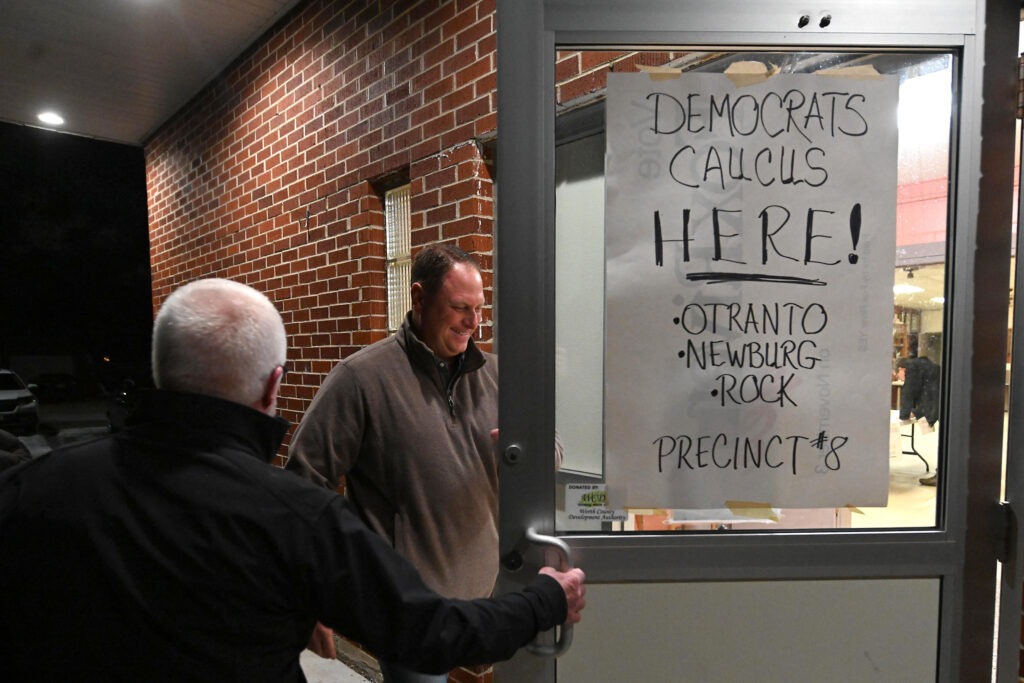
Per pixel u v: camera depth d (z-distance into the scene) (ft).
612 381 3.03
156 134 14.12
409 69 7.07
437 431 4.46
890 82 2.95
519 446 3.04
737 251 2.99
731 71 2.96
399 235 7.87
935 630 3.03
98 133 14.32
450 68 6.51
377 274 8.01
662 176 2.98
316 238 8.86
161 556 2.17
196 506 2.25
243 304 2.57
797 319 3.00
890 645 3.04
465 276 4.43
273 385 2.68
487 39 6.07
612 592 3.06
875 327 3.00
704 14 2.93
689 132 2.97
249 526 2.28
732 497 3.05
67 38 9.96
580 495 3.07
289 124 9.36
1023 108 3.16
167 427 2.44
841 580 3.02
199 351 2.45
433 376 4.57
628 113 2.97
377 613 2.35
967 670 3.04
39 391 40.45
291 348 9.57
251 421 2.52
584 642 3.08
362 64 7.82
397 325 7.98
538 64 2.97
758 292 3.00
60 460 2.39
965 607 3.03
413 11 6.98
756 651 3.05
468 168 6.33
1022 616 3.22
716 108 2.97
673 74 2.95
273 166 9.81
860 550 2.99
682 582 3.04
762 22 2.92
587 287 3.61
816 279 2.99
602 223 3.64
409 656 2.37
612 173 2.98
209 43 10.19
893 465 3.03
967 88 2.92
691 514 3.07
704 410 3.03
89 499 2.24
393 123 7.35
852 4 2.91
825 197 2.97
